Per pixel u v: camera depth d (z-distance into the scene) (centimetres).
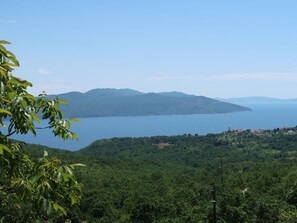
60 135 571
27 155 491
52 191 434
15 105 462
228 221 5288
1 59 426
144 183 11112
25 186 428
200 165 16675
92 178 11156
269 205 5538
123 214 7919
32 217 441
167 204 7081
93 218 7500
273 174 8838
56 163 480
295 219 4847
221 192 6769
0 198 454
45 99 577
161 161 17338
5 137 450
